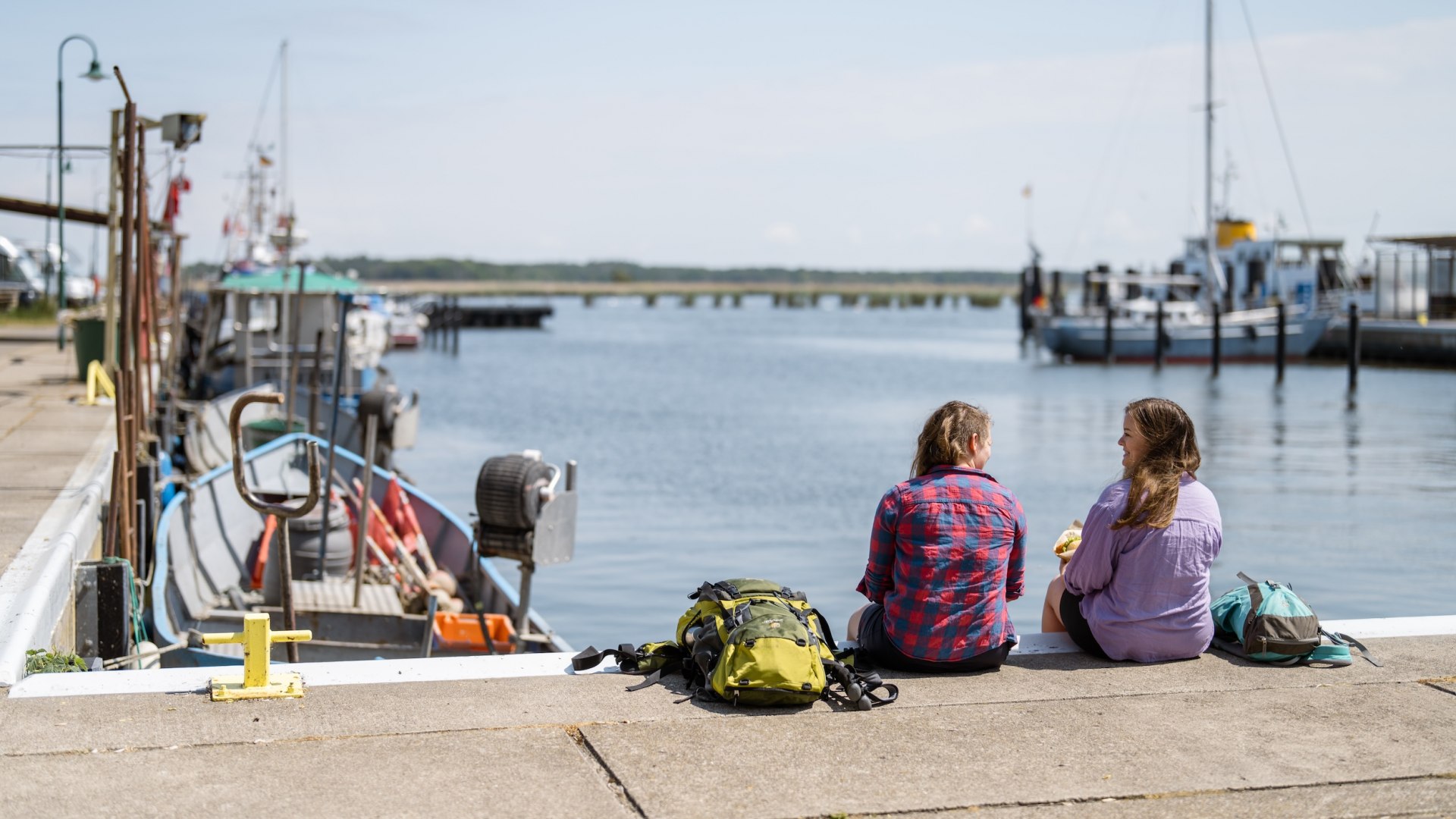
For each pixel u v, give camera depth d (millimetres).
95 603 7152
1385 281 49906
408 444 19516
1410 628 5629
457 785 3848
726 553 15617
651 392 43125
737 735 4301
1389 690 4836
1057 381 46250
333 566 10414
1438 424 30312
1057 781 3963
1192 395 38844
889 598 4949
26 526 7996
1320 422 30938
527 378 49781
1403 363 47844
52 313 39031
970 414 5070
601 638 11672
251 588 10930
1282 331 42375
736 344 80500
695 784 3893
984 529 4879
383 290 30234
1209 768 4082
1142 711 4586
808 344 80688
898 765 4070
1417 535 15969
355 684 4699
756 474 23141
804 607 4840
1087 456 24922
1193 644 5133
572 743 4207
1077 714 4555
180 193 20906
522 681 4805
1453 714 4578
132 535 9078
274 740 4152
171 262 24953
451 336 89938
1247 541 15562
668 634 11820
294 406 19312
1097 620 5145
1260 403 36062
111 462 11148
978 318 151750
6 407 15820
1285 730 4414
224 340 25875
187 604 10141
